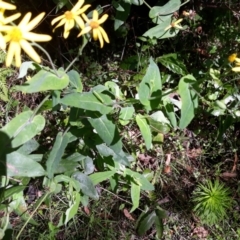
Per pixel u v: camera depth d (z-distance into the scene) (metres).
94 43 0.67
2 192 0.45
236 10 0.63
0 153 0.38
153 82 0.43
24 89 0.37
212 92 0.54
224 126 0.55
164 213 0.62
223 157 0.68
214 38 0.65
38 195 0.59
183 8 0.64
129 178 0.53
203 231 0.66
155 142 0.60
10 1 0.61
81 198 0.53
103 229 0.63
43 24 0.64
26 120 0.39
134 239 0.64
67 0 0.55
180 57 0.64
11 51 0.35
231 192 0.65
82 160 0.52
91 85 0.64
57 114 0.61
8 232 0.47
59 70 0.40
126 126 0.61
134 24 0.67
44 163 0.47
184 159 0.66
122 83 0.63
